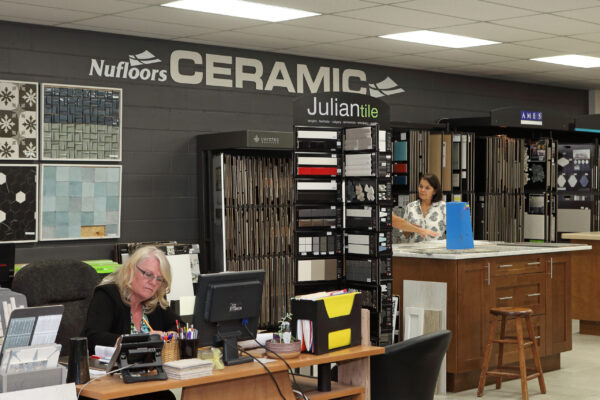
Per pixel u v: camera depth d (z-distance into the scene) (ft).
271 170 26.50
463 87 35.53
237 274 12.49
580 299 29.50
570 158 37.24
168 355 11.77
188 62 26.96
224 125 27.84
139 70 25.84
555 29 25.62
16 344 10.57
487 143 32.68
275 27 24.75
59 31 24.16
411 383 14.29
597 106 41.24
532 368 22.36
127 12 22.40
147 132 26.02
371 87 32.19
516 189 33.83
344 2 21.52
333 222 17.63
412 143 30.86
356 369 13.94
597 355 25.82
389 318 17.43
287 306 26.73
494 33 26.17
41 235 23.79
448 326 20.44
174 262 23.82
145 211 25.99
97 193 24.84
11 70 23.30
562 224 37.45
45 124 23.81
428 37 26.81
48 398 10.22
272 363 12.37
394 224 23.59
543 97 39.09
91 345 13.01
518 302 22.07
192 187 27.04
